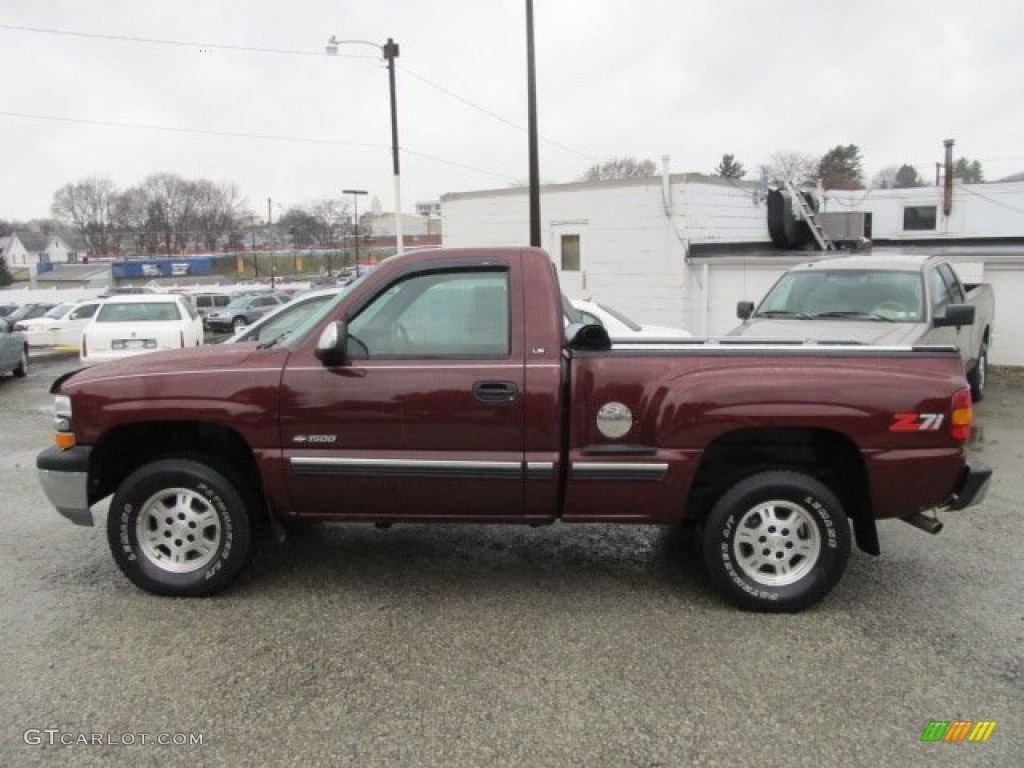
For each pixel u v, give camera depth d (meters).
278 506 4.46
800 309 8.73
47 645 3.99
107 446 4.65
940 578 4.82
